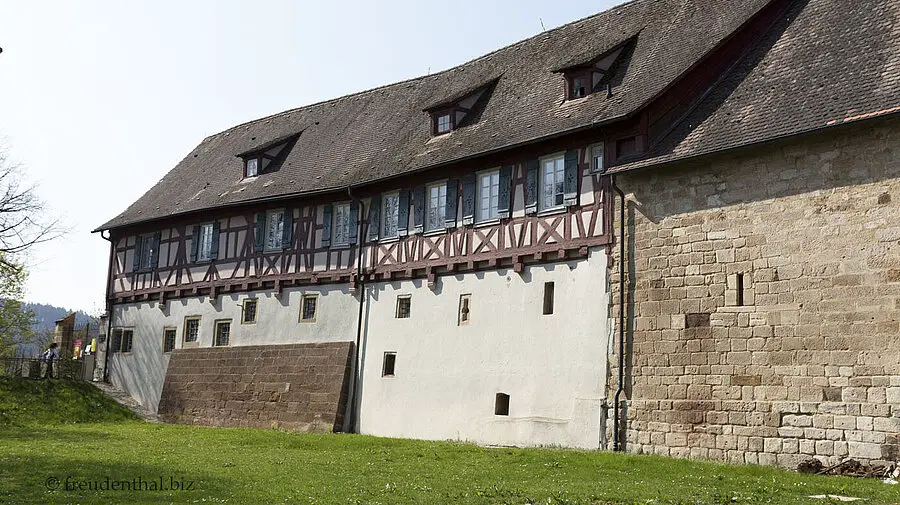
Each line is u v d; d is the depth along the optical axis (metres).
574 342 20.25
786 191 17.03
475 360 22.55
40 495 13.34
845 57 17.80
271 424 27.44
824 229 16.45
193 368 30.70
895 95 15.87
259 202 29.25
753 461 16.86
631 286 19.19
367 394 25.36
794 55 18.94
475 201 23.12
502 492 13.71
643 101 19.20
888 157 15.84
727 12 21.16
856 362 15.78
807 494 13.71
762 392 16.89
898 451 15.10
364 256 26.19
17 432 23.84
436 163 23.59
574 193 20.64
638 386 18.80
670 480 15.09
